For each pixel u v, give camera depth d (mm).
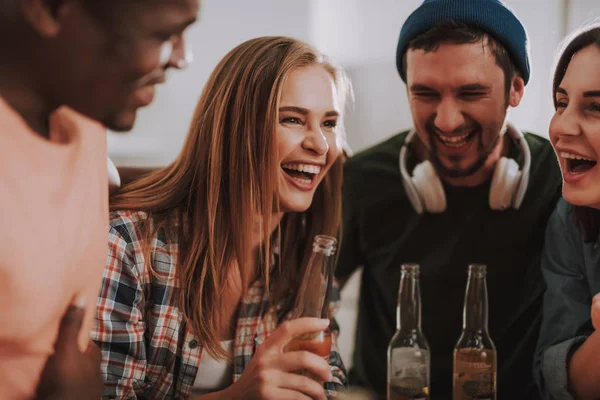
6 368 547
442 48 1078
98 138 642
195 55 2506
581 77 892
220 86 1025
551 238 1103
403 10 2266
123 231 1012
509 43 1086
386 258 1313
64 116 567
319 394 815
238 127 1001
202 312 1024
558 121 921
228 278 1064
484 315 956
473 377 946
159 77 519
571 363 958
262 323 1085
